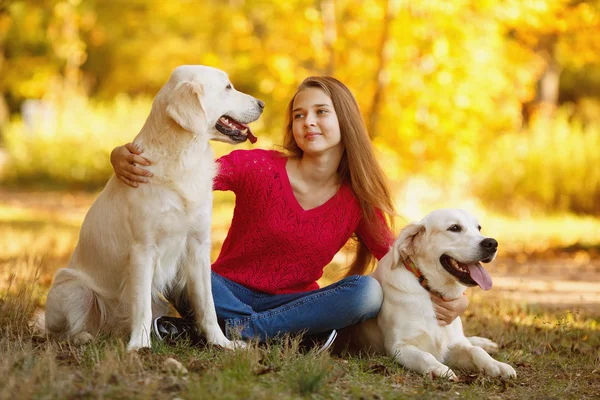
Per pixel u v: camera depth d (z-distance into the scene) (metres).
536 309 6.14
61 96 23.95
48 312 4.27
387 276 4.27
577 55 13.20
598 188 14.73
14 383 3.00
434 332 4.13
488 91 10.52
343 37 10.52
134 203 3.95
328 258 4.48
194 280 4.14
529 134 15.77
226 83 4.23
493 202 15.22
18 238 9.17
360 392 3.26
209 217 4.14
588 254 10.66
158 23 21.92
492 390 3.62
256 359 3.55
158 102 4.00
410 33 9.98
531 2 10.01
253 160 4.40
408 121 10.14
